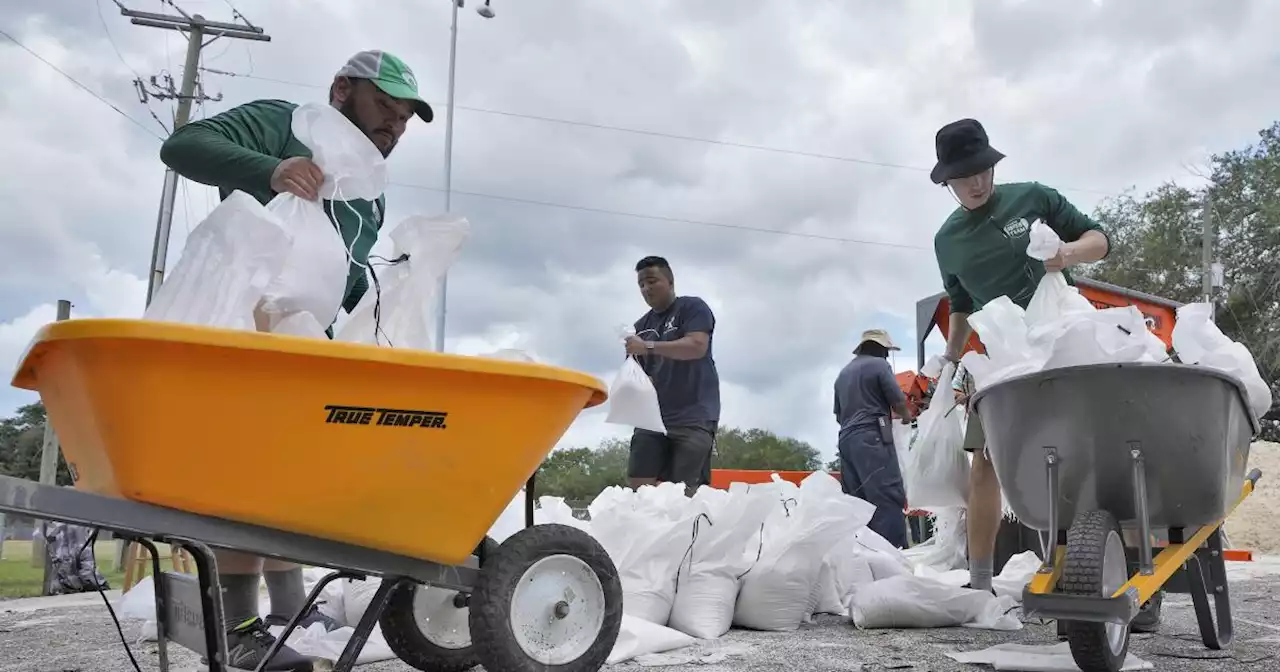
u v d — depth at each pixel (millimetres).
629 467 5062
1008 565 4664
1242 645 3018
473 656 2297
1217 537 2928
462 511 1801
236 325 1729
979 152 3543
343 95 2559
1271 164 27047
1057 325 2479
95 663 2871
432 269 2234
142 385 1472
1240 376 2656
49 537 6262
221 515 1584
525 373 1793
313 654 2535
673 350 4801
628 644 2809
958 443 3896
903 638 3223
